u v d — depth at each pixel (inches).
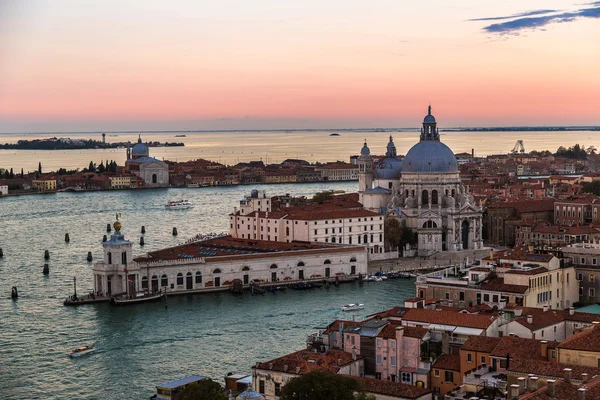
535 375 6589.6
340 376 7066.9
